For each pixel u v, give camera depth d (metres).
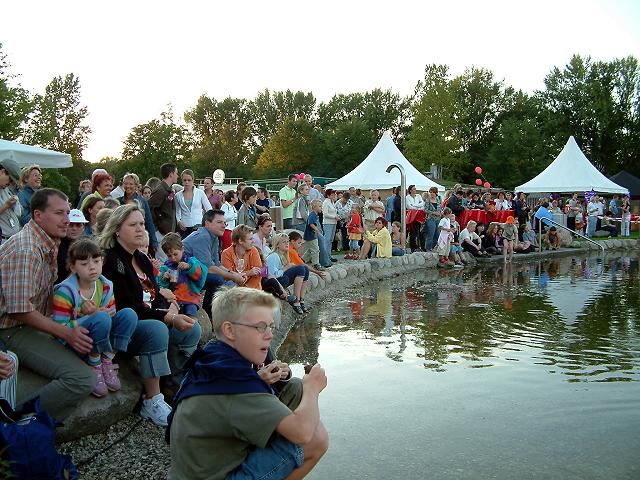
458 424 4.88
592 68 61.81
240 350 2.83
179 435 2.73
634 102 59.88
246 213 10.80
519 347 7.43
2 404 3.28
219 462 2.72
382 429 4.78
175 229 9.02
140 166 30.92
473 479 3.91
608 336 8.05
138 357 4.66
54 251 4.15
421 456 4.27
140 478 3.72
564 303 10.75
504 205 21.77
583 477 3.96
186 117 90.50
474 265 17.66
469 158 62.00
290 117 81.69
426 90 57.25
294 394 3.11
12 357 3.64
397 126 79.25
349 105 81.12
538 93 64.94
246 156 88.06
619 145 59.38
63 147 48.69
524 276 14.96
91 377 3.97
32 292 3.89
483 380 6.07
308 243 12.52
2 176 6.86
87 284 4.30
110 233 4.68
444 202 19.19
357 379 6.10
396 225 17.05
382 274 14.69
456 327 8.64
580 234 22.81
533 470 4.05
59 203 4.05
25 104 26.00
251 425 2.65
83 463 3.86
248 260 7.71
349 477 3.94
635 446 4.46
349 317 9.43
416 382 6.00
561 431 4.75
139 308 4.69
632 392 5.69
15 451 3.06
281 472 2.74
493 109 67.38
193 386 2.74
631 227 32.16
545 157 59.16
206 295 6.84
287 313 9.04
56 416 3.90
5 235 6.93
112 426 4.42
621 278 14.48
